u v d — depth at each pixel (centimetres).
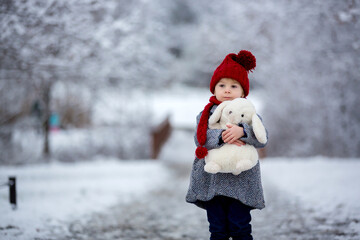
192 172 283
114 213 586
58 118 1441
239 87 281
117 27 948
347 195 612
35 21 714
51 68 879
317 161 1117
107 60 1016
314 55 963
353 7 690
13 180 571
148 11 1111
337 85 1205
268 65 1220
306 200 616
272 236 430
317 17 833
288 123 1411
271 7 972
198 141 267
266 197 673
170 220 545
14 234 432
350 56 863
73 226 496
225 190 264
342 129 1273
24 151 1296
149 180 919
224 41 1366
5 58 784
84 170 1047
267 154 1411
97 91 1362
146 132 1464
